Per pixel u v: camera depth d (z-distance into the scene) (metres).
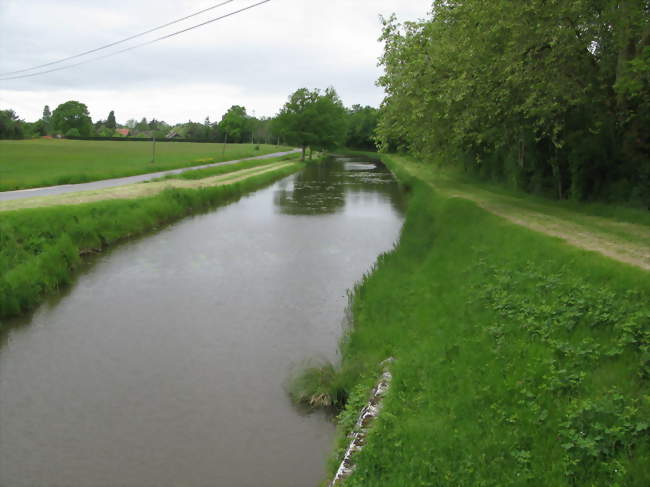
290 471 6.69
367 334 10.22
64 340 10.85
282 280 15.62
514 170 27.36
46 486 6.38
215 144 127.88
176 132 178.88
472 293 10.35
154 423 7.77
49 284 14.04
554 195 22.73
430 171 45.16
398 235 23.09
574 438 5.12
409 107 20.47
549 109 17.09
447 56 17.81
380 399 7.32
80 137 144.50
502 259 11.77
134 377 9.22
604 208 17.44
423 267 14.48
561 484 4.69
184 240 21.08
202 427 7.67
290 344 10.73
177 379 9.14
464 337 8.50
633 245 11.26
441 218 20.31
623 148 18.41
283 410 8.16
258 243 20.89
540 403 5.90
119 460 6.89
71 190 27.56
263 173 48.94
